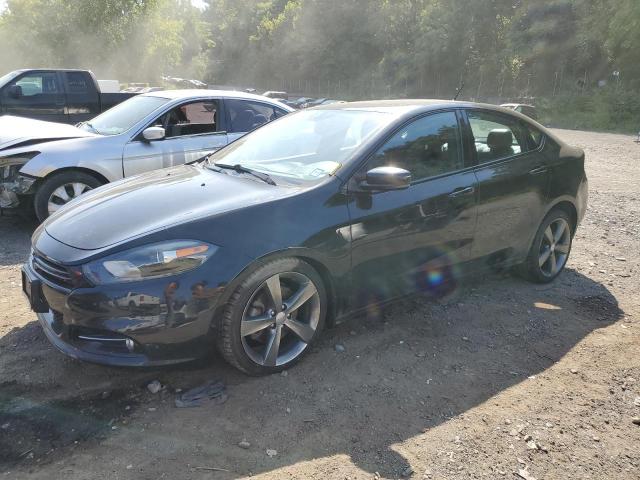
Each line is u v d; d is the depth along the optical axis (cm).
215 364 328
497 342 371
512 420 286
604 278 501
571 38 4203
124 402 289
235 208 300
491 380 324
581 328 397
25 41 3847
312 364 331
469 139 402
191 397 293
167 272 275
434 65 5375
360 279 340
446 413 290
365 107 403
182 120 657
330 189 324
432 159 378
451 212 376
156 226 286
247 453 253
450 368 335
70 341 286
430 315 406
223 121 678
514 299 443
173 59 4344
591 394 314
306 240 307
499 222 414
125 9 3962
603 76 4012
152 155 627
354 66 6969
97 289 270
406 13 6028
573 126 3397
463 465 251
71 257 279
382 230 341
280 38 8144
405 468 247
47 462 243
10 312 389
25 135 612
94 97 984
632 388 322
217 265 283
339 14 7000
